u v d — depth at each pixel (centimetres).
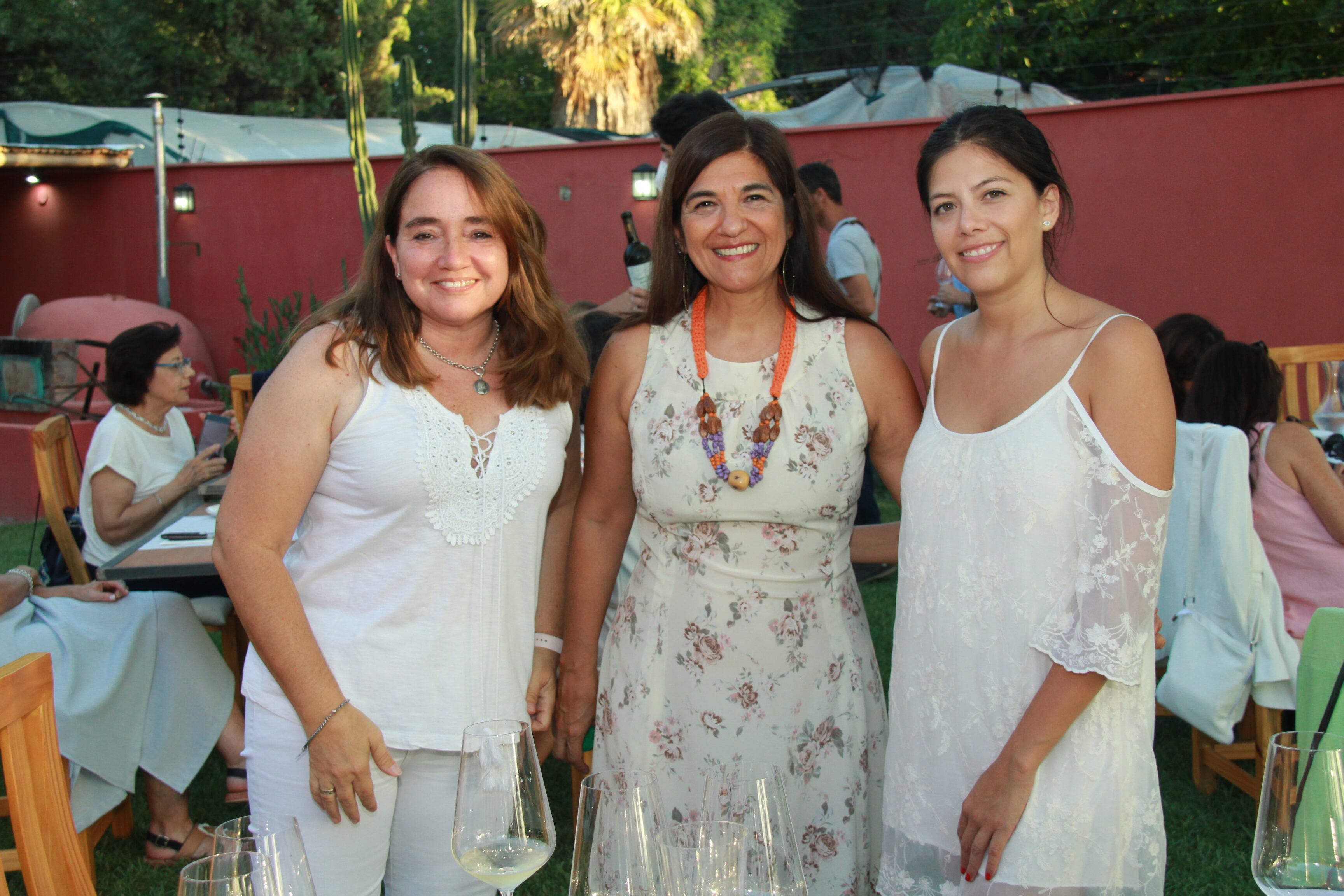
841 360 197
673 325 204
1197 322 377
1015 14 1322
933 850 172
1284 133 744
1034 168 161
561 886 279
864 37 1945
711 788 121
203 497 379
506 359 184
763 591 195
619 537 216
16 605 282
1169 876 281
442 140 1260
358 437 170
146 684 285
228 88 2056
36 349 838
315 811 171
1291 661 288
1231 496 291
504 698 182
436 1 2311
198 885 103
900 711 177
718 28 1867
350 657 171
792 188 195
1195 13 1217
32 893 138
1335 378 433
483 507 176
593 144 930
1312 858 118
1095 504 153
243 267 1097
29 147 1057
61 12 1927
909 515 176
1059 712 154
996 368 168
